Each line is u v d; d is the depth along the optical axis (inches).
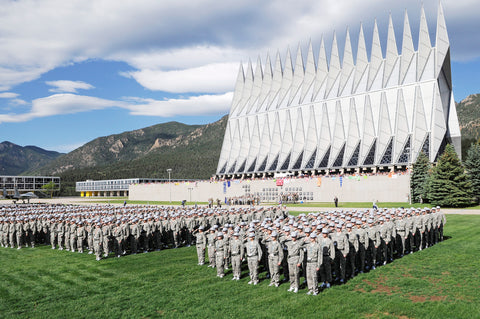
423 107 2908.5
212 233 737.6
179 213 1059.9
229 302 516.7
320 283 607.2
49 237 1143.0
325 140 3454.7
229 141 4522.6
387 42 3277.6
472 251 796.6
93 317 480.7
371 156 3046.3
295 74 4033.0
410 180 2346.2
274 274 587.5
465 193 1963.6
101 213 1257.4
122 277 678.5
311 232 574.6
